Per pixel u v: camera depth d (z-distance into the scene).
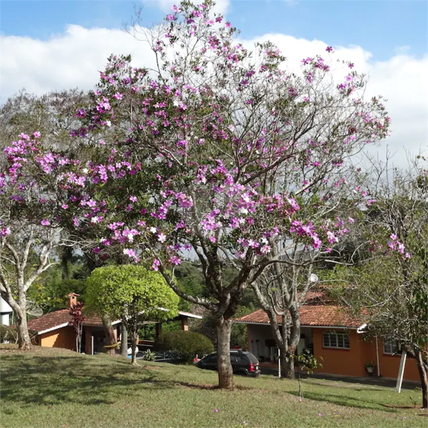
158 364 17.88
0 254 16.53
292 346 17.06
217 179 10.12
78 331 21.97
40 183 10.10
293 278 16.98
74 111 14.37
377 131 11.76
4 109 14.89
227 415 9.26
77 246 11.42
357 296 12.41
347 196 12.17
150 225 9.65
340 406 11.10
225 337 11.95
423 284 10.13
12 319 30.31
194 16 11.23
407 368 21.28
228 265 11.60
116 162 10.25
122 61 10.59
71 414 9.27
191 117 10.73
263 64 11.33
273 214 9.47
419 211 11.80
